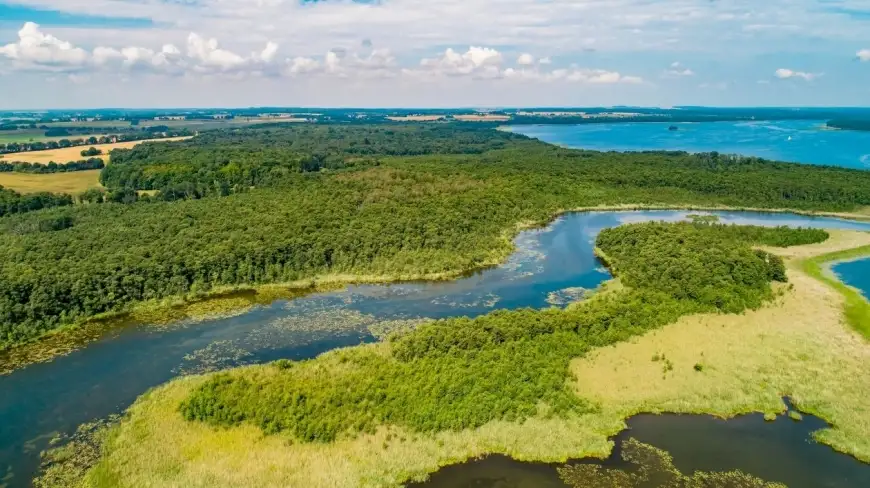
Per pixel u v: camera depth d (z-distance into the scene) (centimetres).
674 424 4553
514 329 5647
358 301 7194
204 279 7469
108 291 6831
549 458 4150
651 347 5644
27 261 7262
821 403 4797
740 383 5069
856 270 8338
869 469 4069
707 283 6950
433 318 6675
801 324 6266
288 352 5812
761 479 3959
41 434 4450
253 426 4422
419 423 4412
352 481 3888
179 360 5644
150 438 4322
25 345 5959
